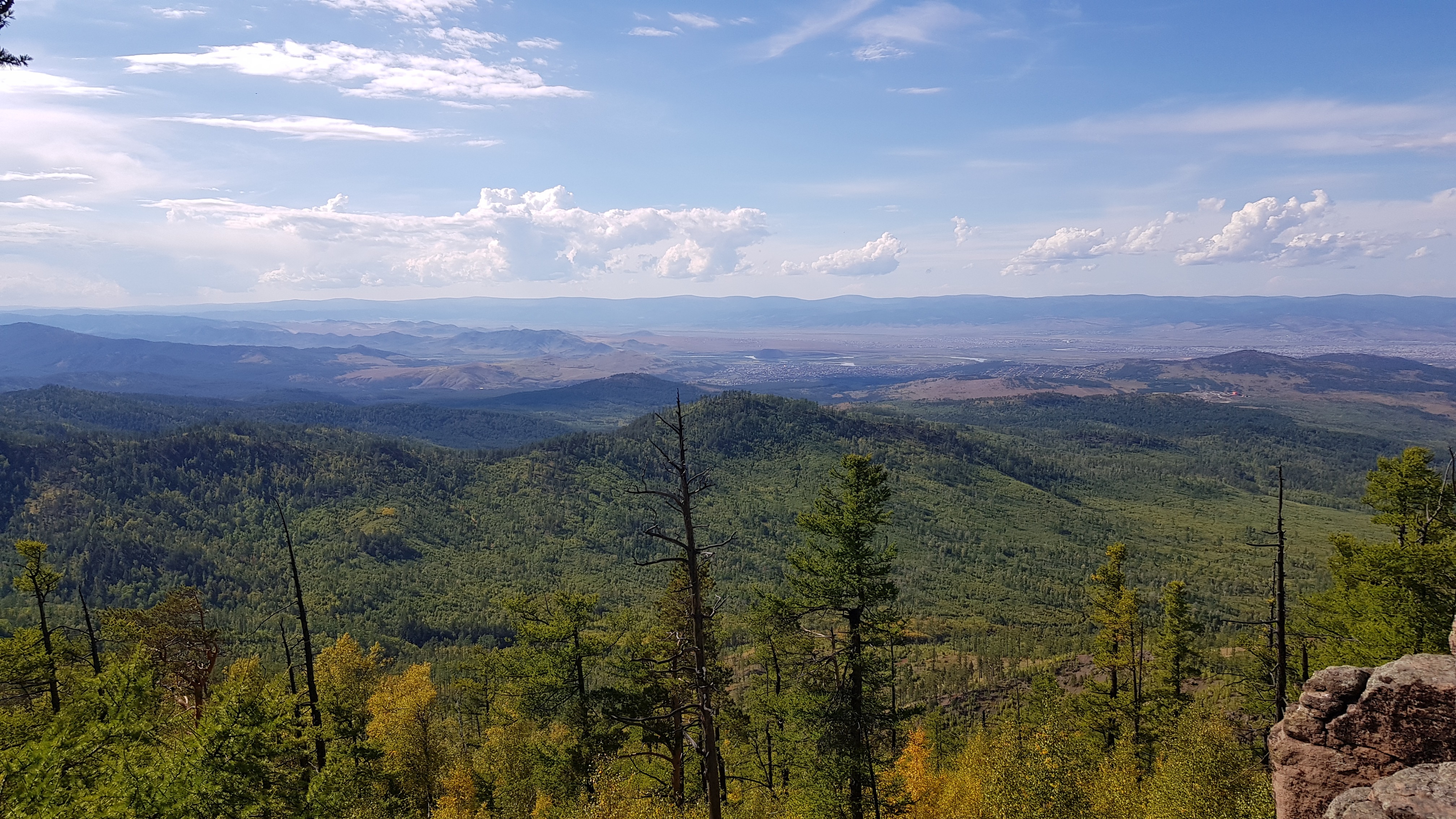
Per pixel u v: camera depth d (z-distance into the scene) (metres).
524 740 47.94
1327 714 14.09
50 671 36.72
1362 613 31.14
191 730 23.28
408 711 47.94
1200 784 26.66
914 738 46.56
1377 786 11.27
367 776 32.66
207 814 19.53
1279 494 27.62
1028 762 30.05
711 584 29.33
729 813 33.88
